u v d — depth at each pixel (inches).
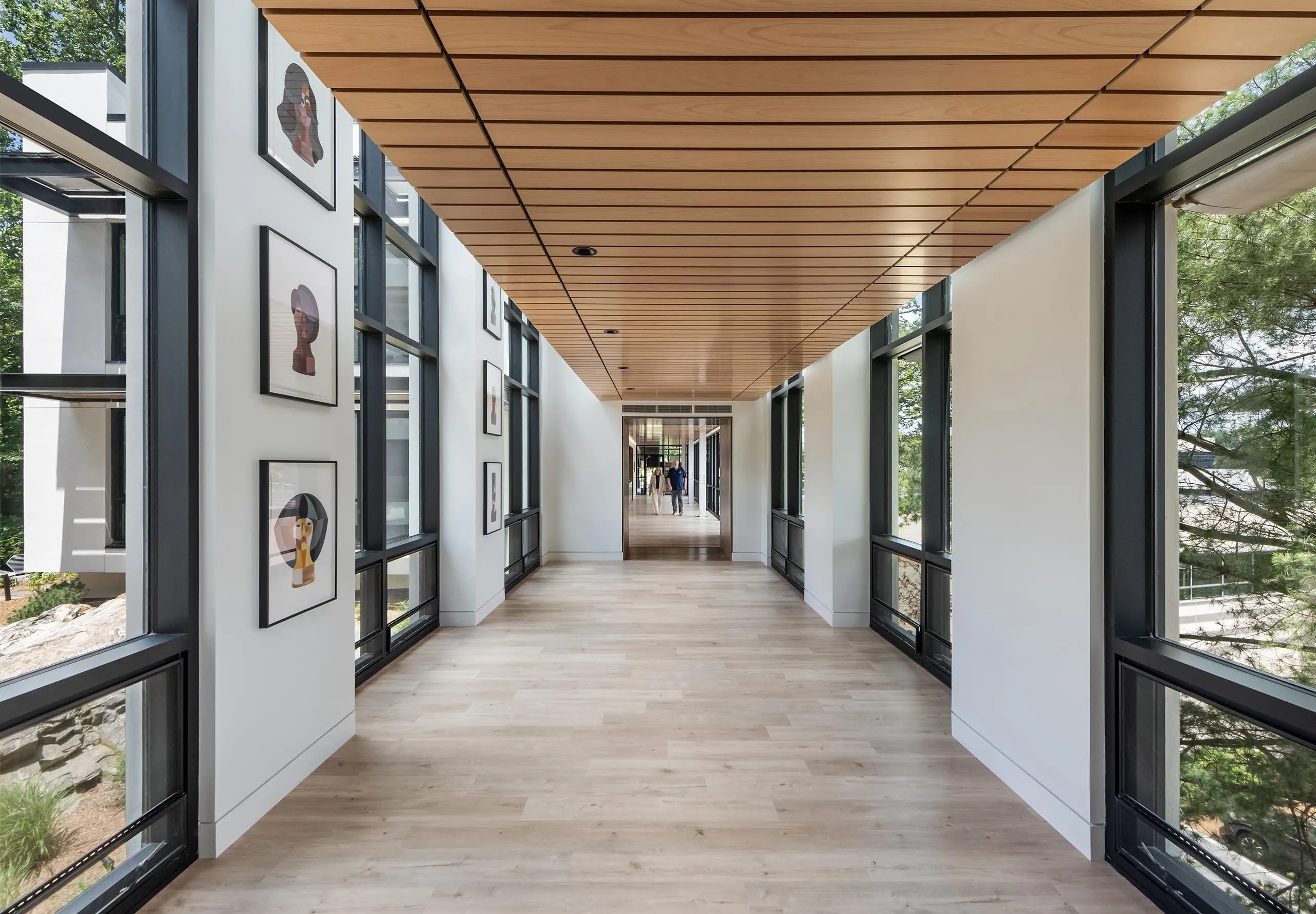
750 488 402.9
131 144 88.3
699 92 66.7
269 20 55.3
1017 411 114.5
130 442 88.8
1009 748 117.5
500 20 55.4
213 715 94.8
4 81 64.6
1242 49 58.7
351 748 132.6
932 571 185.9
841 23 55.5
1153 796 90.5
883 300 147.4
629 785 117.6
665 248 114.6
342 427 133.0
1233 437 81.1
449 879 90.6
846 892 88.2
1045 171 84.1
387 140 77.0
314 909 84.3
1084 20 54.7
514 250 115.6
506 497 300.4
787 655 199.6
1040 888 89.4
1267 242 76.2
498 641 215.0
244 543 101.5
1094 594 96.0
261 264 105.4
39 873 73.0
